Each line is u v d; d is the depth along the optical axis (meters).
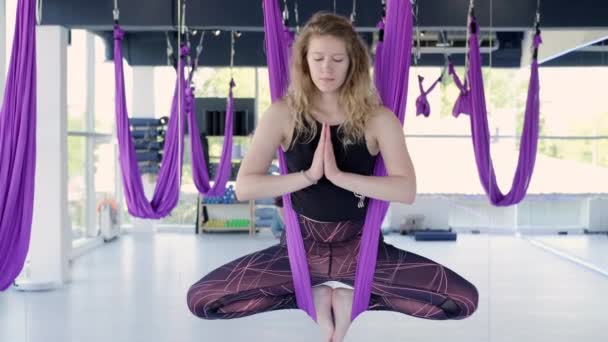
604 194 5.76
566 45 5.50
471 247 6.07
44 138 5.01
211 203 5.80
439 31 4.70
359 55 1.91
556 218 5.82
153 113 5.84
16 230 3.07
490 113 4.69
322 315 2.21
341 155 1.96
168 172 4.62
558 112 5.77
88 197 5.94
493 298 4.93
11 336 4.04
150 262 5.48
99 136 5.98
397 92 2.26
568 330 4.29
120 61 4.16
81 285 4.96
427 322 4.41
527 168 4.60
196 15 4.57
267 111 1.98
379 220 2.08
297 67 1.94
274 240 5.86
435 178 5.99
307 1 4.45
